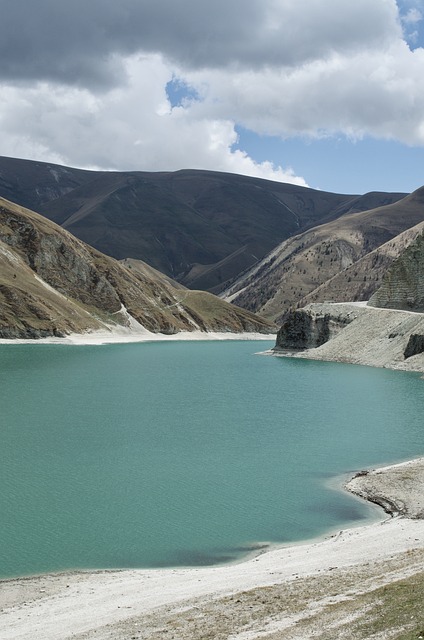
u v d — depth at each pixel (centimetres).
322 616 2178
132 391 10075
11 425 6925
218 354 19400
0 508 4147
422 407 8681
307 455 5772
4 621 2456
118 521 3956
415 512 4053
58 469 5134
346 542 3412
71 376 12031
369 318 16612
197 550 3528
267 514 4131
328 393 10081
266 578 2825
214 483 4825
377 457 5734
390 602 2200
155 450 5875
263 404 8888
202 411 8188
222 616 2309
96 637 2191
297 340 18562
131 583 2927
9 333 19712
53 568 3241
